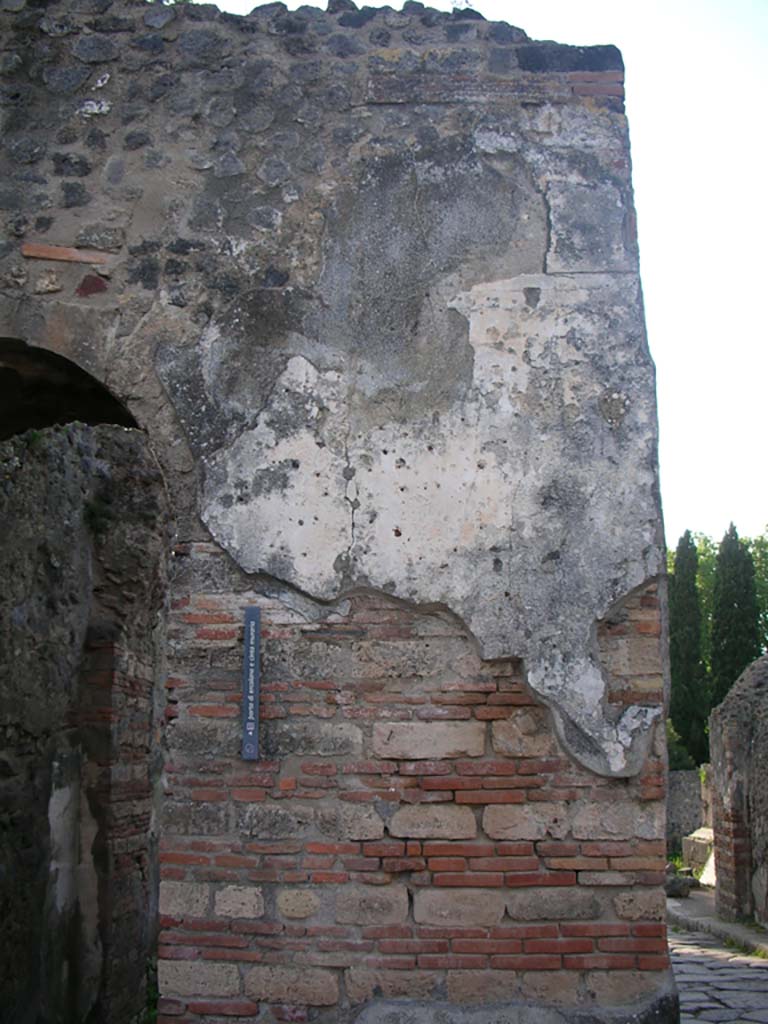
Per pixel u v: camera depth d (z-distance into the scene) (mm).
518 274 4855
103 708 6207
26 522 5465
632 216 4922
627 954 4258
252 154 5039
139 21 5230
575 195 4938
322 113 5074
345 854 4355
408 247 4902
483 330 4797
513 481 4641
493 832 4355
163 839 4402
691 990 7785
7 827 5125
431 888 4324
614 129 5020
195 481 4699
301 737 4453
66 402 5980
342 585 4570
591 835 4348
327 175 5000
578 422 4695
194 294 4887
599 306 4812
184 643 4555
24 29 5227
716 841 12547
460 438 4691
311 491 4660
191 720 4492
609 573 4551
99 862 6086
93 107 5125
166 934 4332
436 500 4633
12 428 6301
